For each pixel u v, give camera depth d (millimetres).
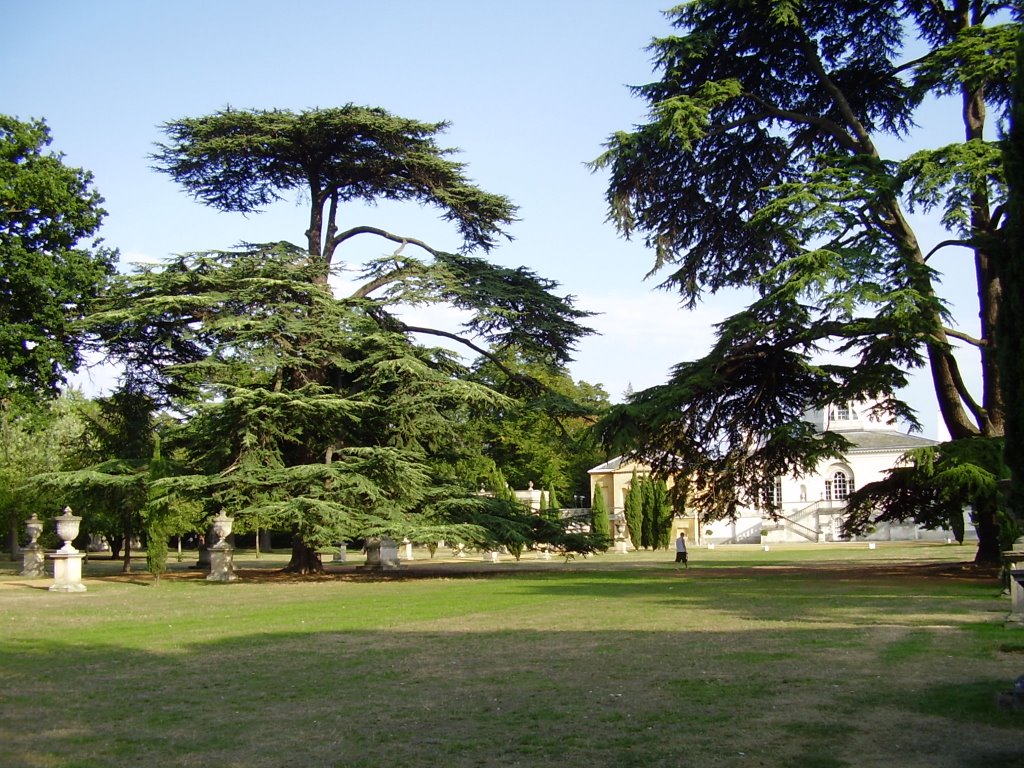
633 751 7293
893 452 72000
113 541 53531
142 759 7293
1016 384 8289
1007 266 8352
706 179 30250
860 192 25328
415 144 32656
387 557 36375
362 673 11070
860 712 8422
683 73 28922
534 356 34688
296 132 31125
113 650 13461
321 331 30891
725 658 11586
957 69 24156
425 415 31938
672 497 32562
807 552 53031
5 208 31297
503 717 8539
